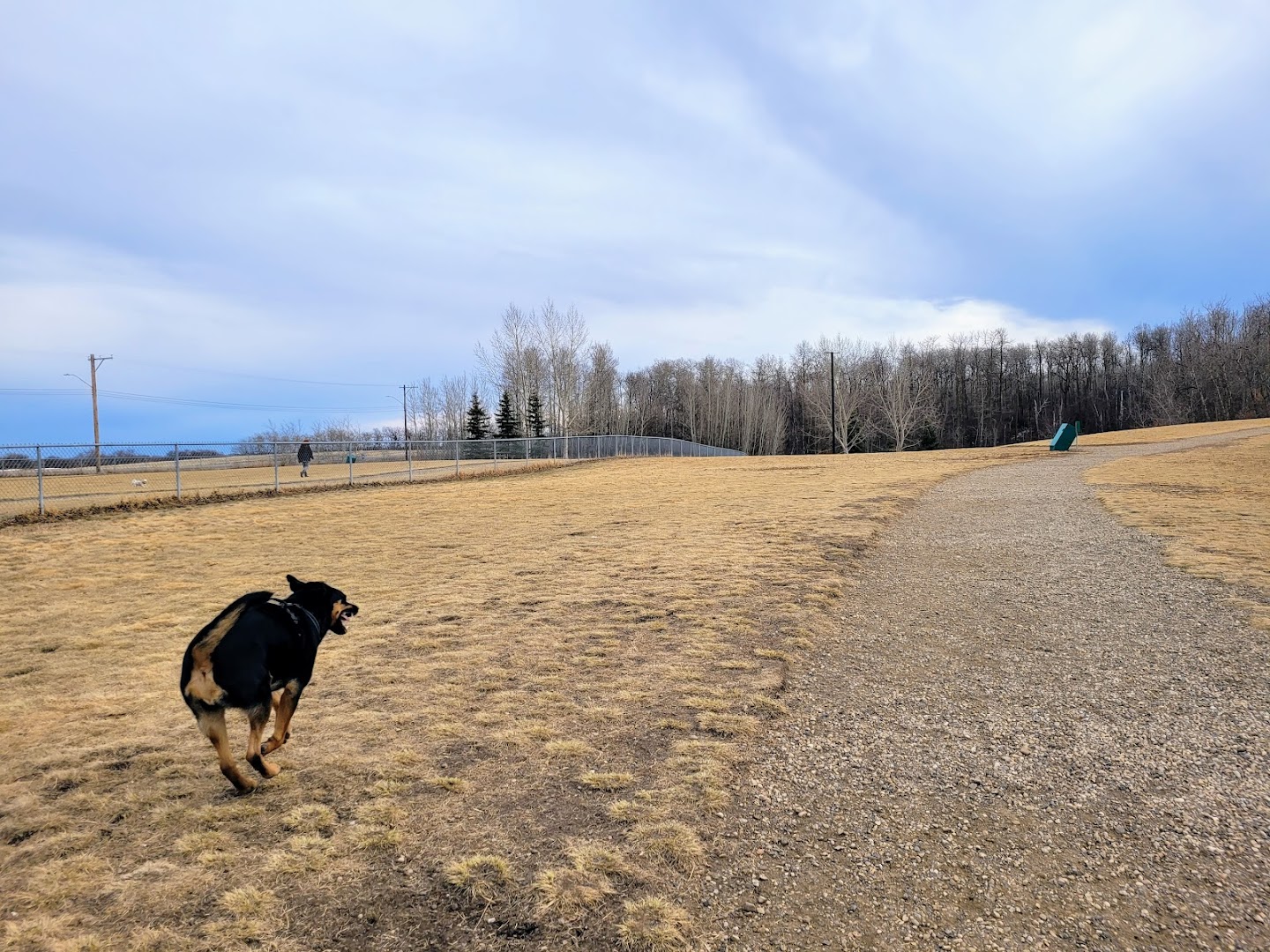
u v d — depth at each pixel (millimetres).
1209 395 69625
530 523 14969
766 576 8734
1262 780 3666
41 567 10781
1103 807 3426
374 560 11102
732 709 4719
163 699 5184
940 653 5895
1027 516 13422
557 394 56375
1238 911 2643
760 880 2867
